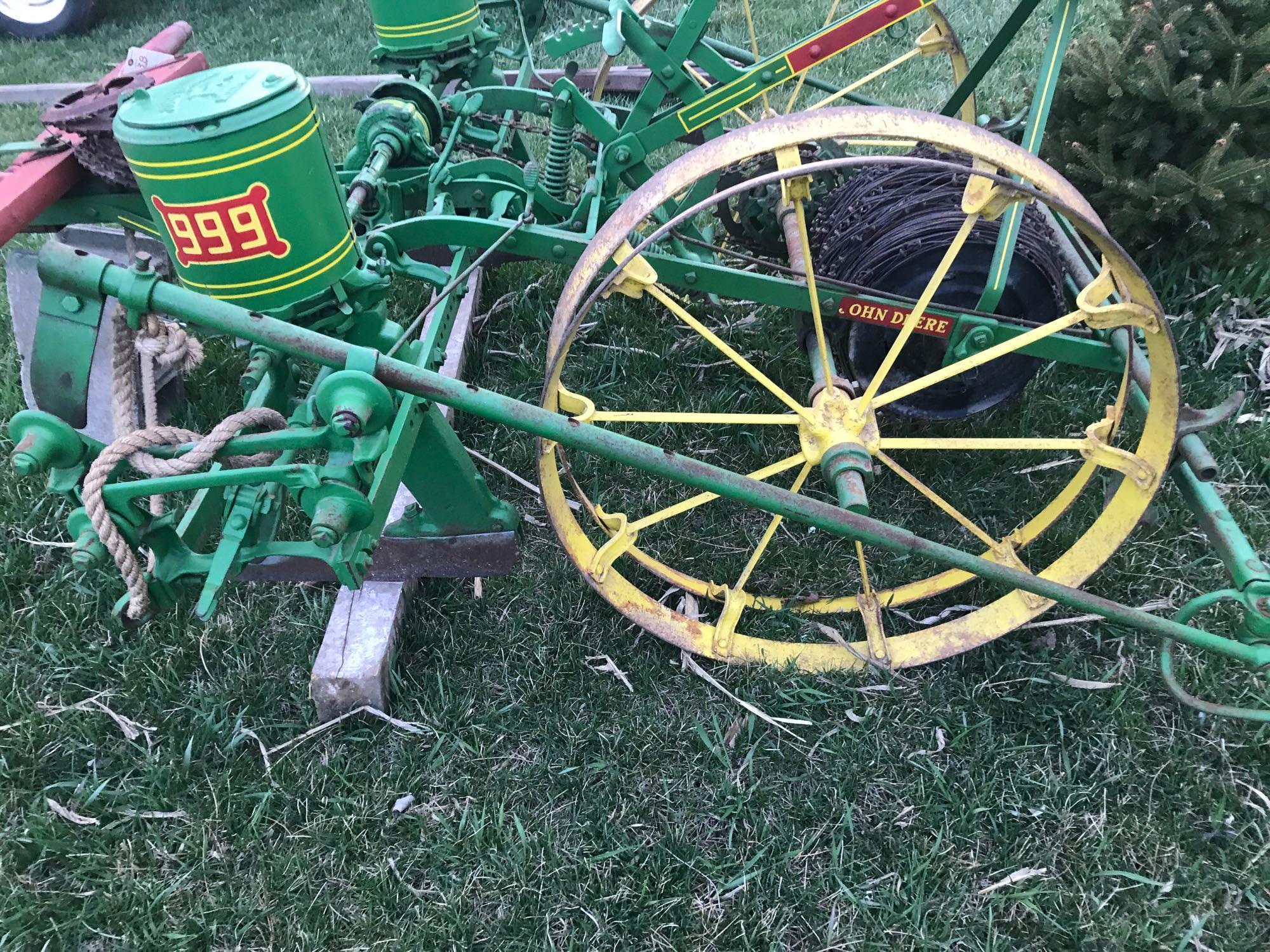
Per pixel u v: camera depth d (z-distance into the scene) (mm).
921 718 2676
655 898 2324
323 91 6191
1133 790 2480
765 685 2770
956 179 2834
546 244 2842
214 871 2395
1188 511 3135
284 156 1882
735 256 2756
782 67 2766
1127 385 2467
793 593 3066
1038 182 2014
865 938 2246
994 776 2535
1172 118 3629
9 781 2572
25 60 7172
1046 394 3621
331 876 2389
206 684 2840
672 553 3195
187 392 3848
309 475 1975
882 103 4719
